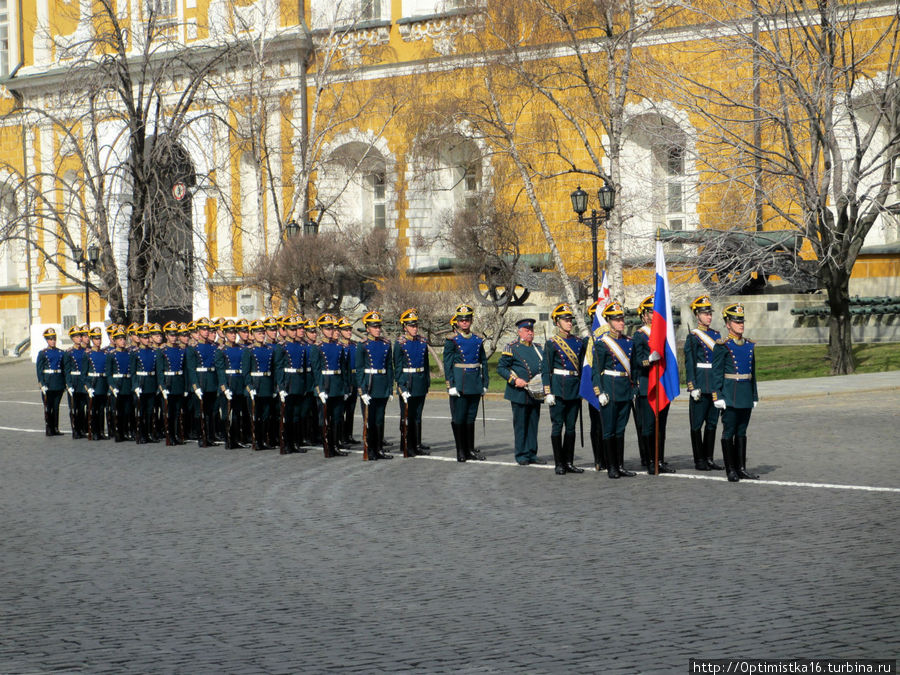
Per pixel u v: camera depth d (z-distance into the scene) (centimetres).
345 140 4606
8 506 1484
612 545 1134
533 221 4209
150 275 3509
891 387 2777
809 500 1359
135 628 861
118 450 2194
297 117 4684
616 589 953
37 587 1007
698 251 3534
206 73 3831
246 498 1507
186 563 1096
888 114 3206
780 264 3525
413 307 3550
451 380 1841
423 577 1014
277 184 4597
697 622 843
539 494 1473
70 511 1432
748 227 3581
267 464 1894
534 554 1100
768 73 3362
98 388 2414
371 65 4594
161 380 2264
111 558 1128
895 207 3188
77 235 5256
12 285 5641
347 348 2069
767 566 1020
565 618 865
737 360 1530
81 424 2466
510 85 3656
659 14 3391
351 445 2150
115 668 758
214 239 4809
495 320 3678
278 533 1243
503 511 1349
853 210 3167
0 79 5419
